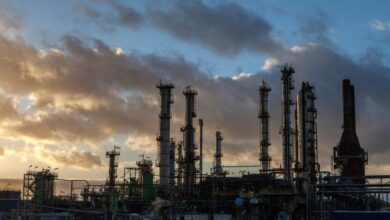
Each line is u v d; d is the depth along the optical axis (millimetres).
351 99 104312
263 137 121000
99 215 69000
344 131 104250
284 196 81500
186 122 120250
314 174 86562
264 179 84500
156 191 97438
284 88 109312
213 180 88312
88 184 89688
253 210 82438
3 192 83750
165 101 113250
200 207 88938
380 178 61312
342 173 102938
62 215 65250
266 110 122312
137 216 64125
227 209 85812
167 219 78812
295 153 100000
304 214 81062
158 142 112312
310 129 104125
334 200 72688
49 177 92562
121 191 97875
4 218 60156
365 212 50406
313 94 106375
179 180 121500
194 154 117812
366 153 105000
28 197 88688
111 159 135875
